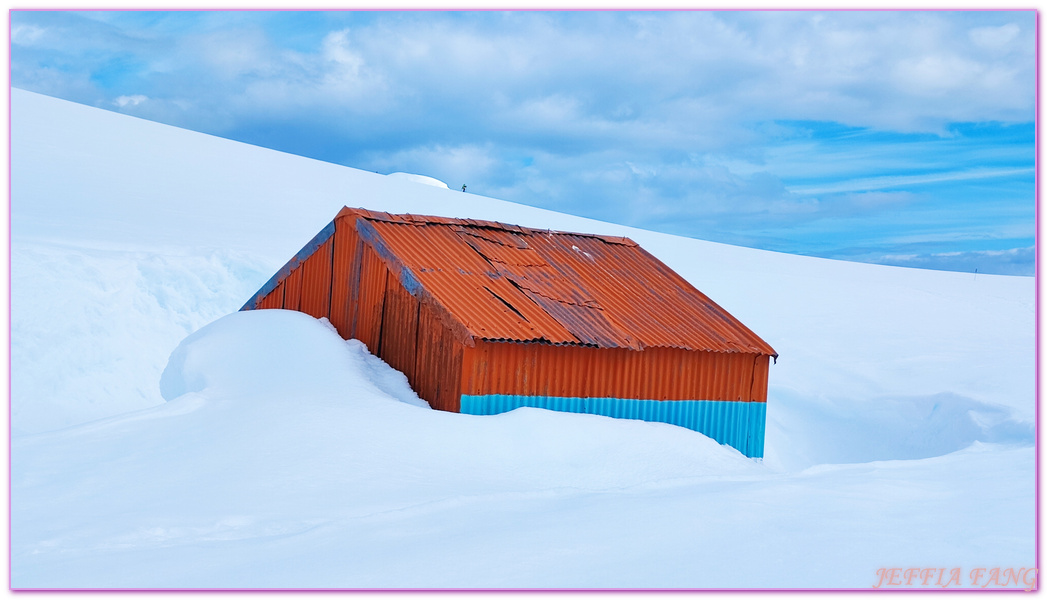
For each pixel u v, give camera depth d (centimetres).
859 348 2653
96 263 2398
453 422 988
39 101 6078
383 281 1338
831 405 1855
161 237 3231
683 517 605
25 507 695
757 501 659
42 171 4288
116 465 821
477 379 1127
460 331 1126
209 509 690
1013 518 593
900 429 1681
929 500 669
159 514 670
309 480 777
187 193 4688
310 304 1595
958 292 5159
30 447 885
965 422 1554
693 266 4956
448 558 514
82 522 649
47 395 1895
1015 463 864
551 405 1192
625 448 977
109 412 1931
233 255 2797
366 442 899
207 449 865
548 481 873
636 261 1655
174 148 5956
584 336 1220
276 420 948
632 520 603
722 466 969
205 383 1234
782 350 2522
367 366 1270
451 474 843
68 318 2123
